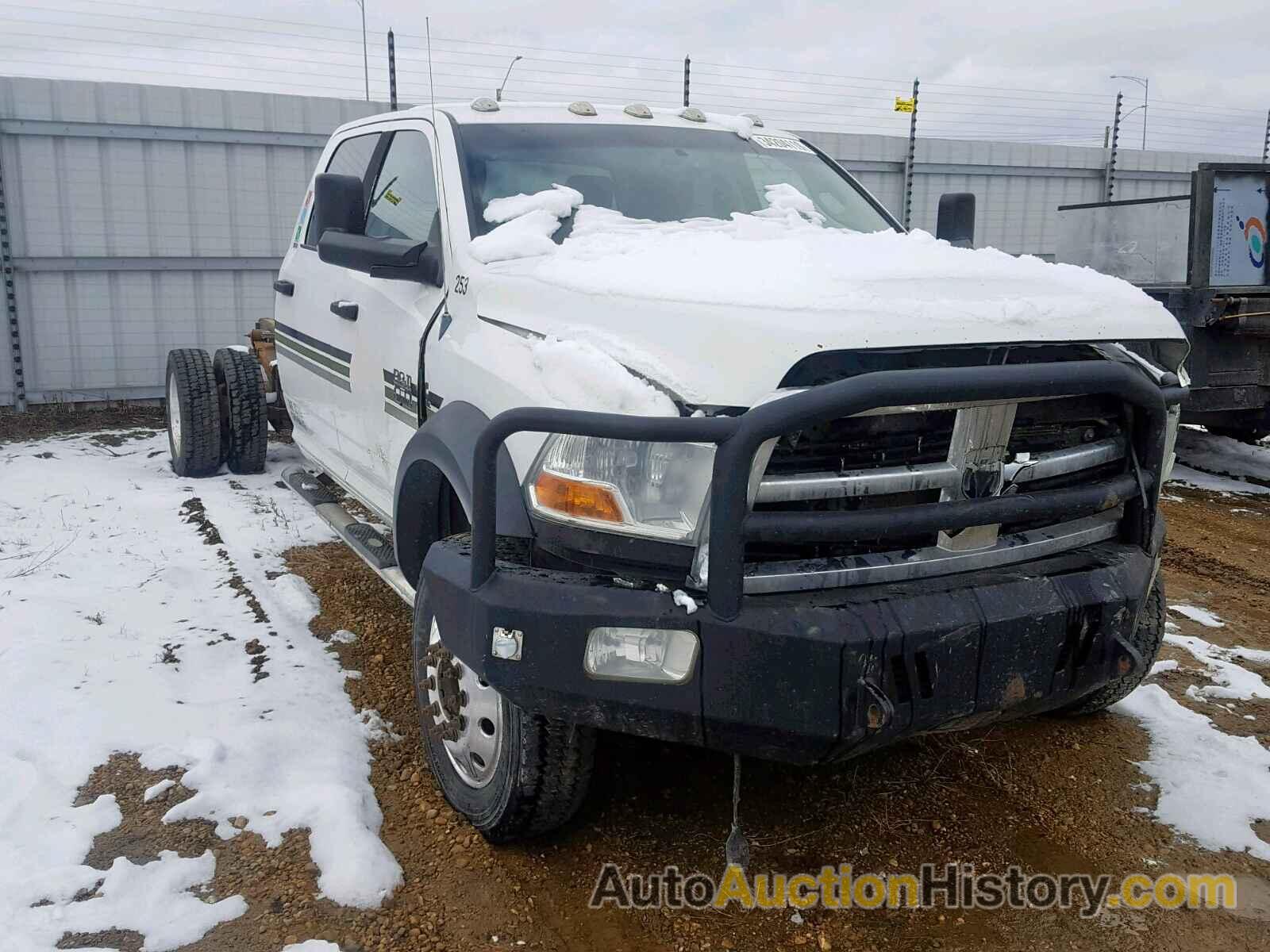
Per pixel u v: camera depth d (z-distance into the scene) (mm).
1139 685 3605
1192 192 7160
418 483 3363
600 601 2354
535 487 2525
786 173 4219
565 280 2865
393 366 3730
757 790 3221
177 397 7121
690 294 2521
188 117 10102
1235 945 2545
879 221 4230
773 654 2256
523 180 3688
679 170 3934
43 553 5277
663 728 2381
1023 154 13445
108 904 2582
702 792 3207
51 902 2590
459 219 3496
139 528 5820
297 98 10445
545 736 2627
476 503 2477
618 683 2359
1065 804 3164
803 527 2256
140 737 3387
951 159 13062
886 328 2355
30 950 2402
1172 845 2959
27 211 9742
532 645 2416
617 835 2980
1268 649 4395
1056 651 2500
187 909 2580
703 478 2297
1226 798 3158
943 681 2363
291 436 8469
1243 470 7930
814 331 2305
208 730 3438
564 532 2459
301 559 5332
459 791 2957
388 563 3740
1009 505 2457
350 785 3145
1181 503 7020
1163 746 3506
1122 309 2748
